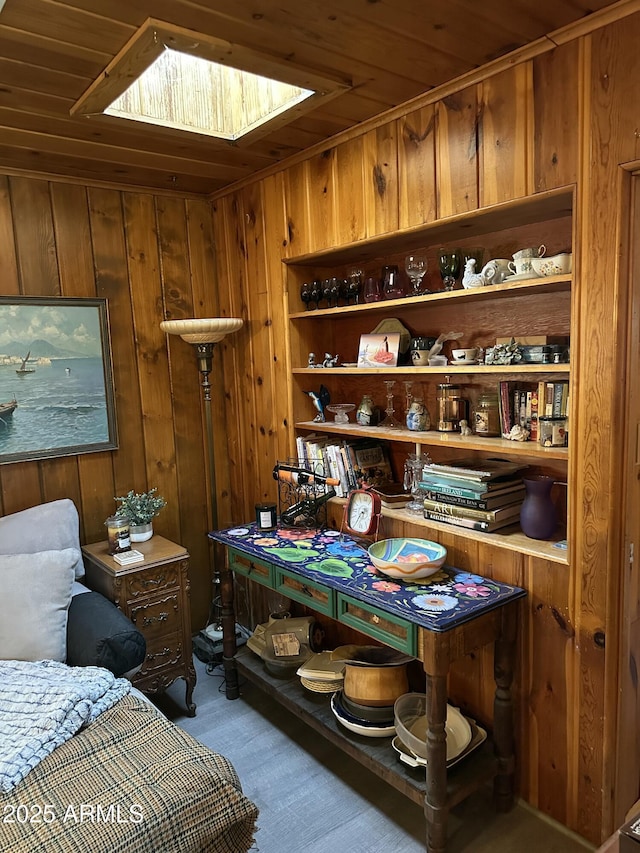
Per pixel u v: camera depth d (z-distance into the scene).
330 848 1.84
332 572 2.08
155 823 1.29
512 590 1.89
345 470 2.61
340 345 2.90
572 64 1.61
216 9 1.47
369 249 2.43
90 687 1.73
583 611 1.75
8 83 1.83
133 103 2.09
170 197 3.06
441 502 2.16
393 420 2.60
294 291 2.78
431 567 1.95
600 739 1.76
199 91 2.23
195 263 3.17
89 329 2.83
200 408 3.24
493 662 2.02
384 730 2.00
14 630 2.03
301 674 2.31
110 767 1.45
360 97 2.01
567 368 1.73
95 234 2.83
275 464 2.98
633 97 1.51
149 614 2.50
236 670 2.69
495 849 1.81
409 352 2.47
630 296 1.61
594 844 1.81
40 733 1.53
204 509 3.30
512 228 2.08
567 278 1.70
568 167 1.66
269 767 2.22
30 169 2.61
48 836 1.24
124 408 2.98
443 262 2.12
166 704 2.66
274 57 1.72
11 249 2.60
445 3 1.47
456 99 1.92
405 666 2.17
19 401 2.65
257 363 3.03
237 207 3.00
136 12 1.47
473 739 1.96
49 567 2.14
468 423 2.31
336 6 1.47
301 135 2.33
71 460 2.83
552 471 2.07
